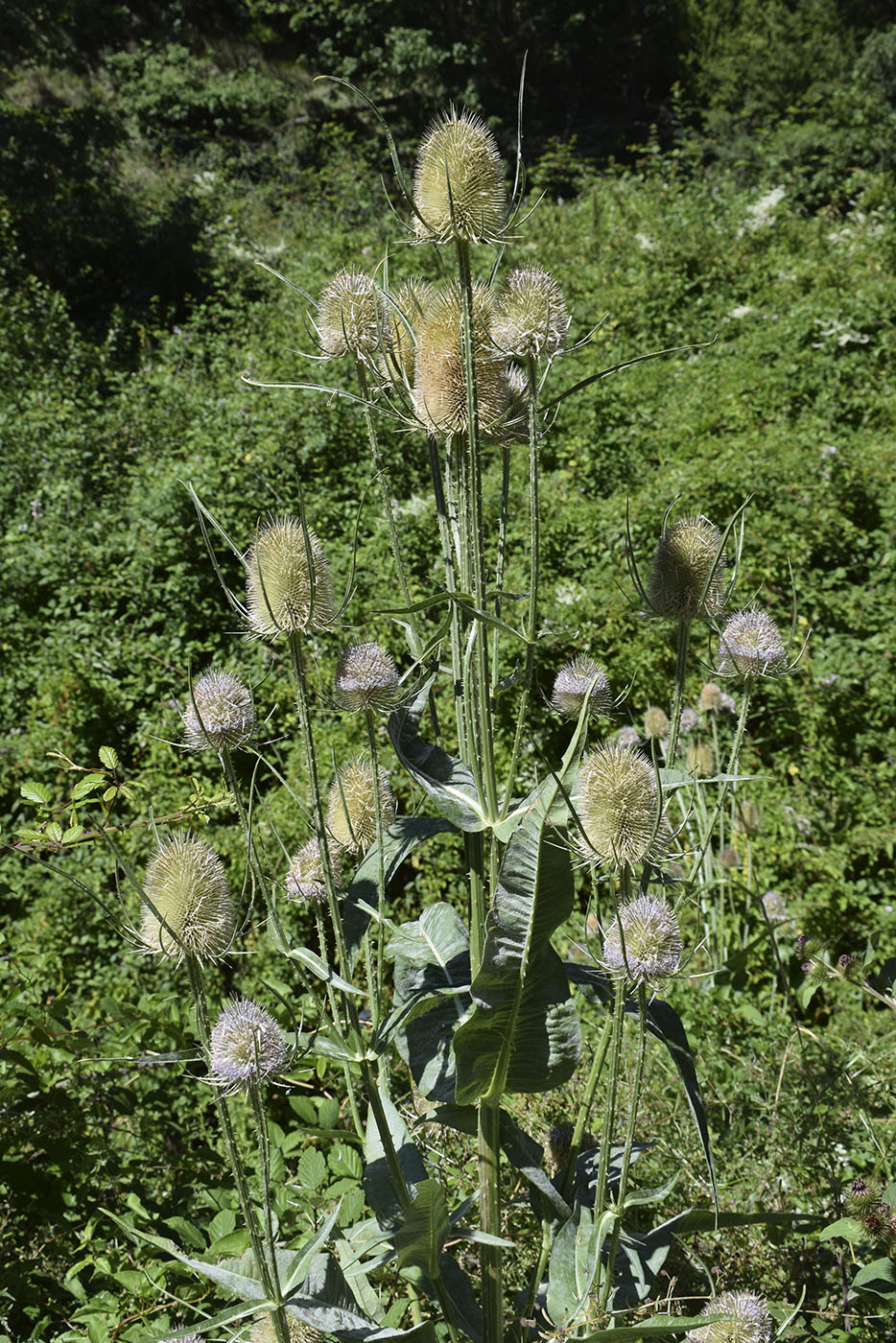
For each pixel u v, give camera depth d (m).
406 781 4.87
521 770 6.13
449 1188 2.73
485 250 12.37
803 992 3.12
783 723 6.68
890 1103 3.07
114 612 8.13
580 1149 2.20
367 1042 1.86
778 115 27.14
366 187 19.25
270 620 1.73
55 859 5.77
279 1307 1.62
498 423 1.88
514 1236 2.63
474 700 1.94
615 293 12.97
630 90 34.28
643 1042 1.72
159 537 8.11
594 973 2.04
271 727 6.54
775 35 29.95
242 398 10.05
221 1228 2.48
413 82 28.80
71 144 19.94
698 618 1.96
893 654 6.93
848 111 24.36
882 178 17.62
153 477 9.13
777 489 8.12
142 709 7.23
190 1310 2.50
